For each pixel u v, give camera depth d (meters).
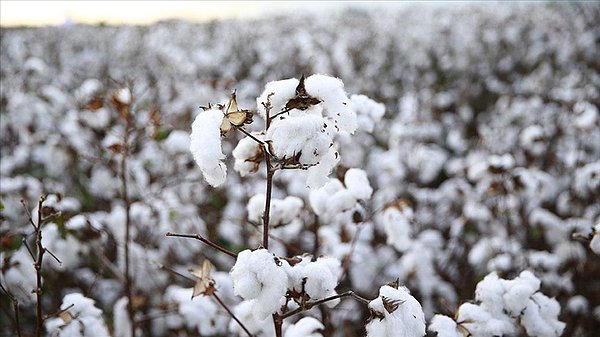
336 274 1.44
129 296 2.30
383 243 3.41
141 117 4.02
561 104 5.15
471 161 4.35
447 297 3.05
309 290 1.30
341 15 13.64
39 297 1.70
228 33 11.18
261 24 12.24
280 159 1.25
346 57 7.50
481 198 3.68
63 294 2.99
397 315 1.27
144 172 3.63
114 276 3.17
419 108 5.57
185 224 3.34
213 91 4.79
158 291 2.95
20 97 4.42
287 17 13.30
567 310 2.87
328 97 1.31
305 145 1.24
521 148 4.54
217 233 3.50
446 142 5.81
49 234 2.36
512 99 6.22
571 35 9.71
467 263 3.45
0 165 4.05
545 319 1.67
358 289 3.02
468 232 3.75
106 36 11.36
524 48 10.05
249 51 9.62
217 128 1.22
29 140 4.35
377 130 5.48
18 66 6.75
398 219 2.15
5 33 9.80
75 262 2.57
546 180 3.43
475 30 11.12
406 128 4.55
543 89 6.51
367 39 10.39
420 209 3.88
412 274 2.99
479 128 5.71
